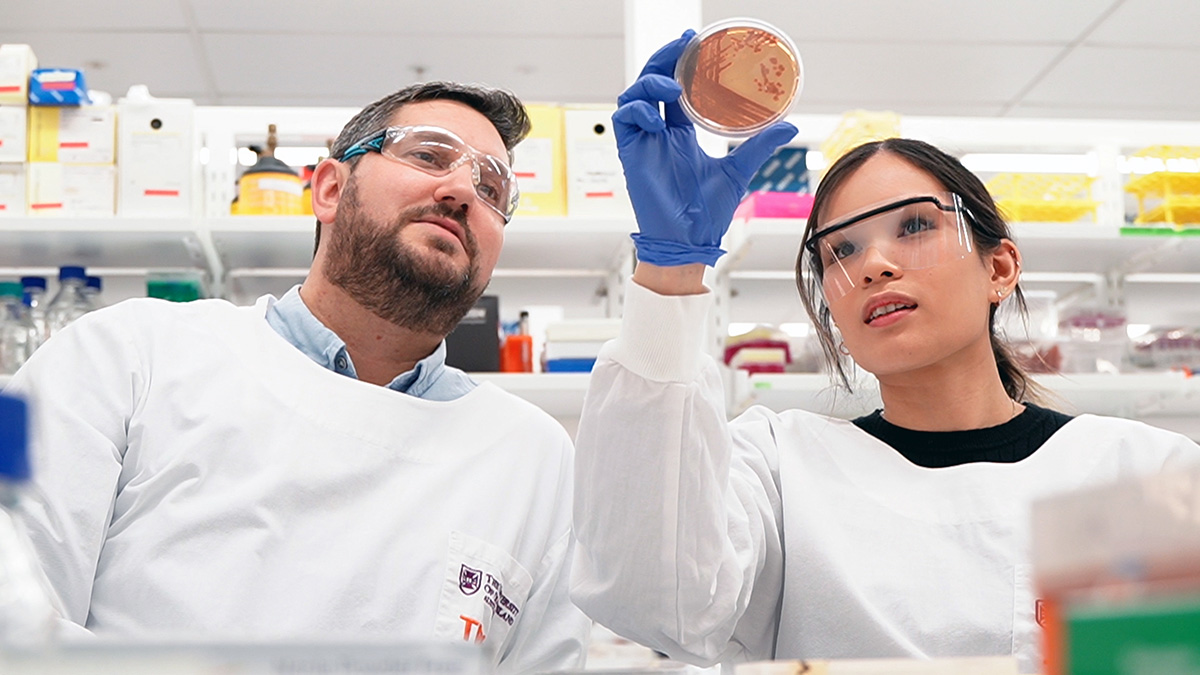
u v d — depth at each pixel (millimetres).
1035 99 4770
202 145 2789
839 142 2723
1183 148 2840
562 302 3373
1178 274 3162
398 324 1587
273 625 1351
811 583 1275
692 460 1098
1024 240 2762
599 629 2617
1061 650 394
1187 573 391
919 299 1305
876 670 580
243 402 1486
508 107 1741
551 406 2816
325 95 4688
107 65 4363
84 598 1354
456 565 1439
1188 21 4125
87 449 1407
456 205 1555
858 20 4121
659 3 2584
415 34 4211
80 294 2586
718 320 2896
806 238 1468
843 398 1986
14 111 2586
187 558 1373
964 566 1252
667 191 1097
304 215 2662
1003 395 1410
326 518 1444
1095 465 1313
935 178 1396
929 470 1344
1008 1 4012
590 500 1113
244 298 3133
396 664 414
